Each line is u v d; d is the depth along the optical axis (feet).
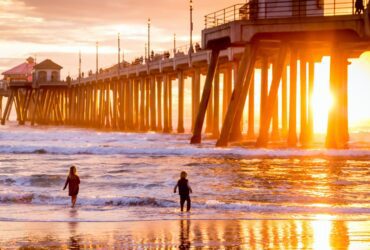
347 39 195.31
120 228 71.15
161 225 73.20
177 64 325.62
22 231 69.15
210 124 339.57
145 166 149.38
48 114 611.47
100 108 487.61
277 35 190.60
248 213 82.79
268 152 172.45
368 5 172.45
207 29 205.77
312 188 109.70
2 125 608.19
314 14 184.85
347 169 138.10
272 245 60.49
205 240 63.31
